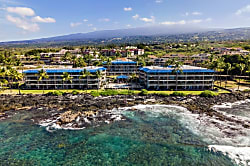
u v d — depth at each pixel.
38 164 50.28
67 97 107.06
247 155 52.66
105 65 178.00
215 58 197.25
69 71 126.56
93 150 56.12
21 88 129.00
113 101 99.12
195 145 57.84
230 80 151.00
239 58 174.38
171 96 108.38
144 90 112.50
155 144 58.94
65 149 56.62
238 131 66.06
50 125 71.81
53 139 61.94
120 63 177.38
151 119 77.50
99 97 107.19
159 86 126.06
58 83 128.00
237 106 91.94
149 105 94.50
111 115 81.50
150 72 123.00
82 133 65.88
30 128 69.38
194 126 70.62
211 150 55.16
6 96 108.62
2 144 59.16
